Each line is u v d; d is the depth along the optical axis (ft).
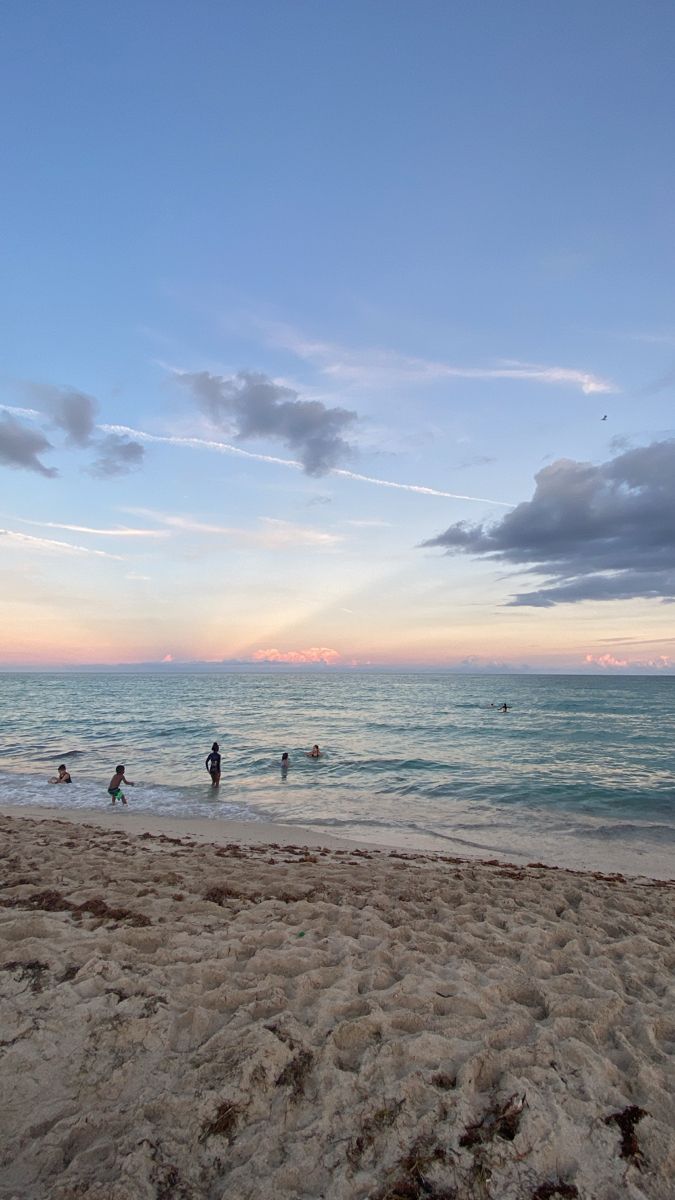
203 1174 8.58
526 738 111.14
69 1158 8.80
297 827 44.88
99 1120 9.38
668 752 91.61
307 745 96.73
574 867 36.29
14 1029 11.44
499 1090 10.38
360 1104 9.91
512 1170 8.69
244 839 39.78
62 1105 9.75
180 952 15.44
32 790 60.03
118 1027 11.65
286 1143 9.14
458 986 14.38
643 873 35.47
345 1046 11.67
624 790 61.16
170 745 94.73
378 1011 12.75
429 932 18.90
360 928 18.54
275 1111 9.78
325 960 15.69
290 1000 13.32
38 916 17.62
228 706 208.23
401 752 90.17
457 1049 11.58
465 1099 10.11
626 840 42.93
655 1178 8.72
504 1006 13.66
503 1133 9.37
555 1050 11.65
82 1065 10.64
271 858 31.22
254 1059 10.67
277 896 22.12
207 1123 9.42
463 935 18.43
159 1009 12.32
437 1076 10.69
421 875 27.58
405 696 297.74
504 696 294.25
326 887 23.71
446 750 92.99
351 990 13.96
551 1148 9.09
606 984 15.40
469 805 54.24
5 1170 8.51
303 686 456.04
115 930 16.65
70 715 157.89
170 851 31.63
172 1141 9.06
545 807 53.57
